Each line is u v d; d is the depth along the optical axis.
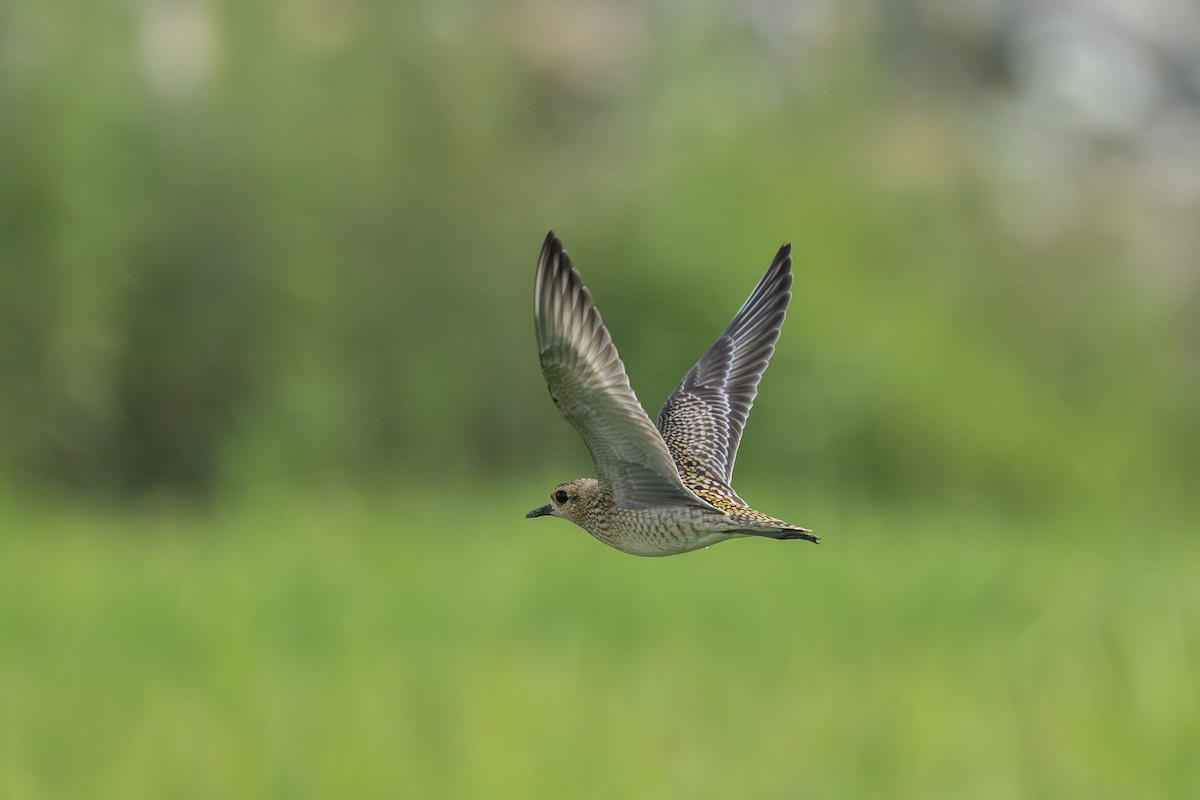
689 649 11.38
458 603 13.01
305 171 24.02
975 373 25.00
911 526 18.78
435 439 23.86
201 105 24.08
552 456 24.53
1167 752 8.52
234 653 10.78
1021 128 35.31
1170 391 26.95
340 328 24.09
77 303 23.11
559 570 14.20
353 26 25.05
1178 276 30.00
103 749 8.91
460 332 24.59
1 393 22.89
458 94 25.12
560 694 10.02
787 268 7.76
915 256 26.66
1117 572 13.41
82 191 22.98
